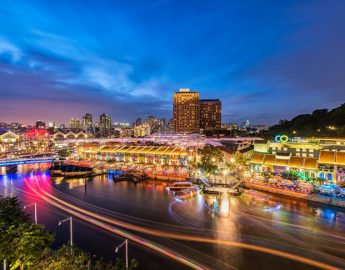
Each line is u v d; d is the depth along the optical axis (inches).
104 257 1717.5
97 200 3058.6
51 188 3774.6
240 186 3420.3
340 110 6466.5
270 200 2790.4
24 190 3671.3
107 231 2121.1
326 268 1529.3
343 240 1876.2
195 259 1653.5
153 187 3718.0
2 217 1456.7
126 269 1306.6
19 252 1153.4
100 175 4771.2
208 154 4232.3
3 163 5492.1
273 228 2098.9
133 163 5319.9
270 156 3909.9
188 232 2055.9
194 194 3203.7
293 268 1534.2
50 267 1210.6
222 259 1646.2
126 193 3383.4
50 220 2405.3
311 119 7480.3
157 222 2284.7
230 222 2239.2
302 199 2844.5
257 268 1541.6
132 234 2052.2
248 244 1833.2
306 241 1863.9
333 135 5083.7
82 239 1988.2
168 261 1640.0
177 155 4982.8
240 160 4165.8
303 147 3858.3
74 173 4601.4
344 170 3198.8
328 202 2630.4
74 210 2691.9
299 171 3543.3
